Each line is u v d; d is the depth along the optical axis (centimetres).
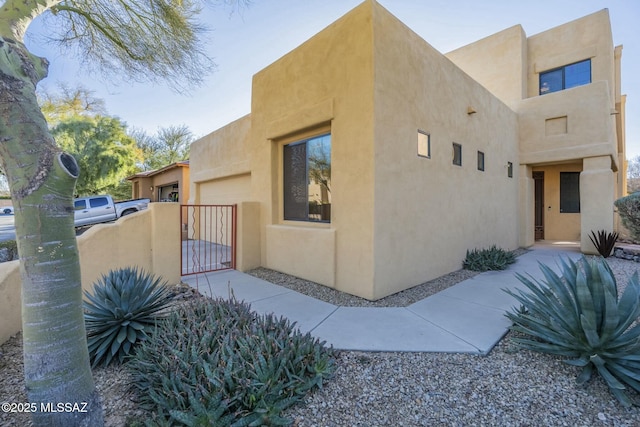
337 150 553
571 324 283
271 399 225
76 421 187
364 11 501
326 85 576
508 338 355
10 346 346
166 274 568
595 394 246
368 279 497
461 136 725
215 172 1162
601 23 1081
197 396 215
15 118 173
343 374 280
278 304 478
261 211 750
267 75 739
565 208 1260
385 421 223
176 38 535
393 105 524
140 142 3011
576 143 958
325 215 609
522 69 1130
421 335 362
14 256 772
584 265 307
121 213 1482
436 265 636
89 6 483
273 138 711
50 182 178
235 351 266
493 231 877
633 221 668
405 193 551
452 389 258
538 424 218
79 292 196
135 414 231
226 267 746
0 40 173
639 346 247
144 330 322
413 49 577
